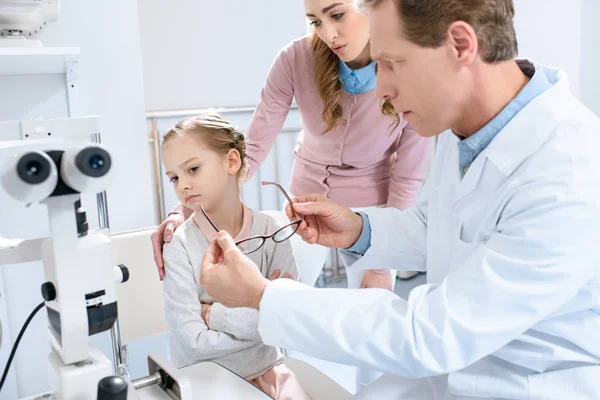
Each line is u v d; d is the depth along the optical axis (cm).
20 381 174
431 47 81
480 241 91
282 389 119
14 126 79
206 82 274
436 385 100
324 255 176
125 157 182
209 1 267
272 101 162
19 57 126
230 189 124
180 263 119
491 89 87
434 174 109
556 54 250
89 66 172
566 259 78
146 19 257
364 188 172
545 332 88
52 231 69
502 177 88
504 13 81
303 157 176
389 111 150
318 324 84
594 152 83
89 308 73
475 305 80
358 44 137
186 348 116
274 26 284
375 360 83
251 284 89
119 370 92
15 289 169
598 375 85
